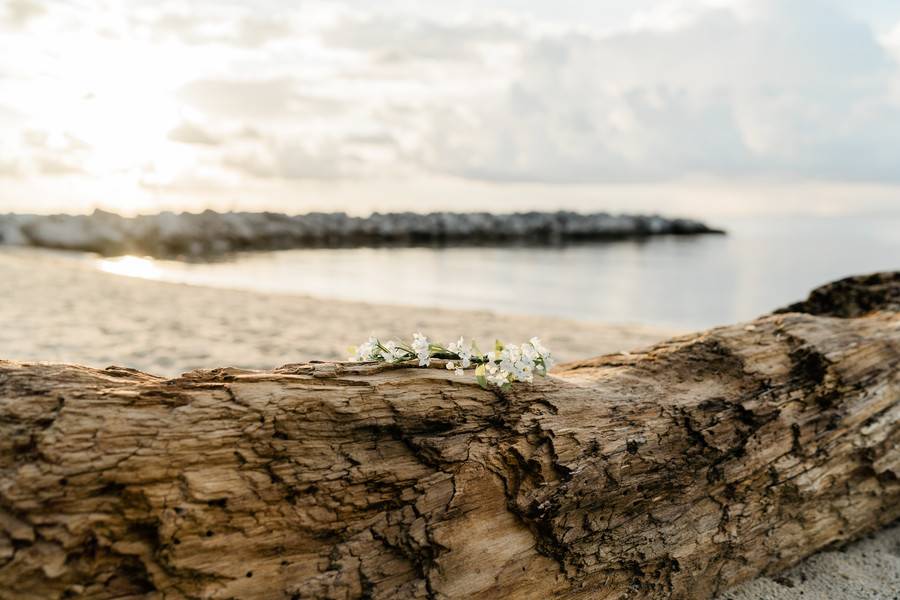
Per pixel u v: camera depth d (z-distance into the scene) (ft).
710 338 11.61
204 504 6.82
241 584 6.86
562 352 27.71
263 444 7.33
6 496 6.23
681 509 9.30
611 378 10.55
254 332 28.53
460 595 7.57
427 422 8.30
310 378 8.23
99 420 6.82
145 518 6.61
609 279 70.08
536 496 8.23
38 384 7.07
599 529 8.59
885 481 11.18
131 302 36.88
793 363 11.12
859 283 16.40
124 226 103.76
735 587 10.04
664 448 9.33
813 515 10.61
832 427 10.49
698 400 10.12
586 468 8.57
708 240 123.85
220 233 111.55
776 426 10.16
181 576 6.66
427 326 33.24
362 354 9.52
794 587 10.12
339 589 7.16
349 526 7.52
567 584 8.38
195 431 7.09
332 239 122.11
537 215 138.21
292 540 7.21
